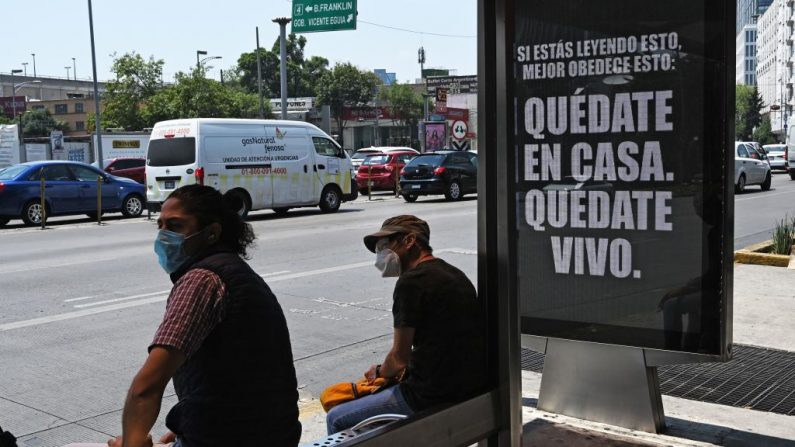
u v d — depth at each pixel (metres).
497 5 3.03
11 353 6.59
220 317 2.41
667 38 4.07
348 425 3.54
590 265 4.37
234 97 58.00
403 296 3.41
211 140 17.58
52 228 17.39
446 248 12.55
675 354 4.13
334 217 18.50
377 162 27.89
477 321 3.35
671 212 4.10
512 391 3.25
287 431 2.56
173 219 2.58
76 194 18.73
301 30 24.11
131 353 6.57
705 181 3.99
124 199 19.97
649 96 4.14
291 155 19.11
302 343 6.87
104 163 38.19
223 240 2.65
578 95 4.35
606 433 4.25
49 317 7.91
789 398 4.93
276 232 15.15
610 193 4.28
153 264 11.30
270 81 84.06
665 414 4.61
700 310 4.05
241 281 2.48
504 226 3.15
